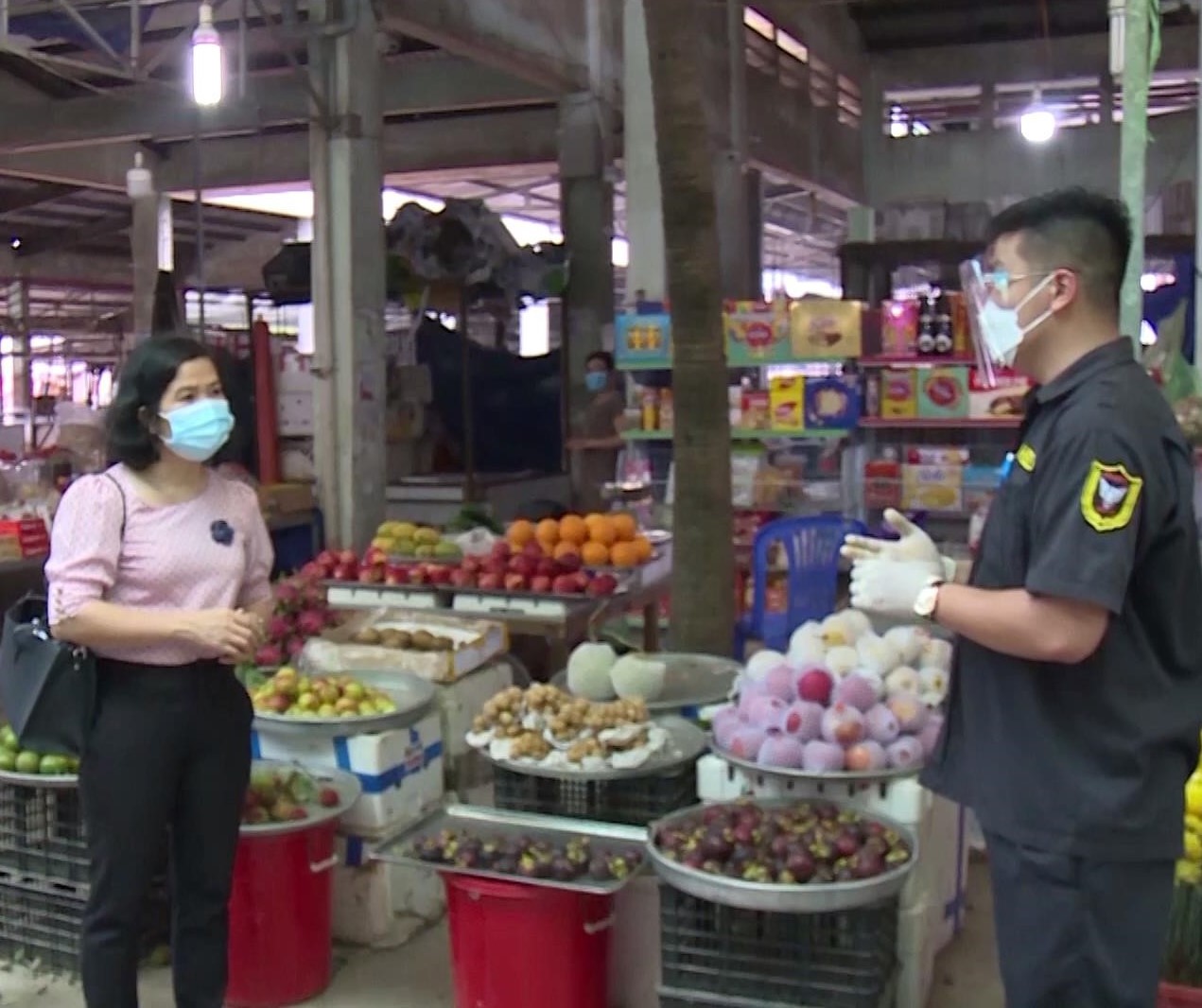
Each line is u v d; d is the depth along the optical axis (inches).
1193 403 214.7
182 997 117.9
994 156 604.1
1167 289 407.8
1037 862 77.5
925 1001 129.3
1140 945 77.5
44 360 836.0
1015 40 604.7
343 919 145.6
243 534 116.5
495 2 381.7
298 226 704.4
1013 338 79.3
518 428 478.0
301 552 321.4
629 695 148.1
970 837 166.7
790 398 279.9
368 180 323.9
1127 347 77.8
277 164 529.0
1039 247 77.9
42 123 453.1
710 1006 112.8
